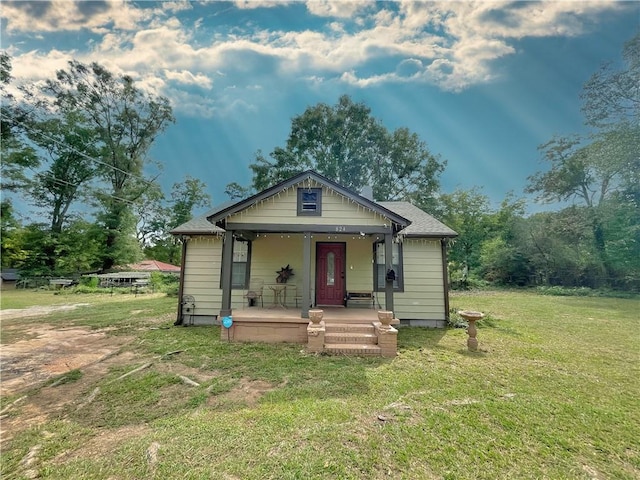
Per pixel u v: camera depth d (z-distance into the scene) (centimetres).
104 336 731
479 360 548
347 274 908
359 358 558
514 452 276
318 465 253
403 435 299
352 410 352
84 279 2261
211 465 254
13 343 668
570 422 329
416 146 2536
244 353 586
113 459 264
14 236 2405
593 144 2020
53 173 2500
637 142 1798
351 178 2523
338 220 723
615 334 760
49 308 1232
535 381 449
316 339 595
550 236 2280
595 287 2034
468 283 2284
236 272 902
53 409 363
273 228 720
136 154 2669
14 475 249
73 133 2470
